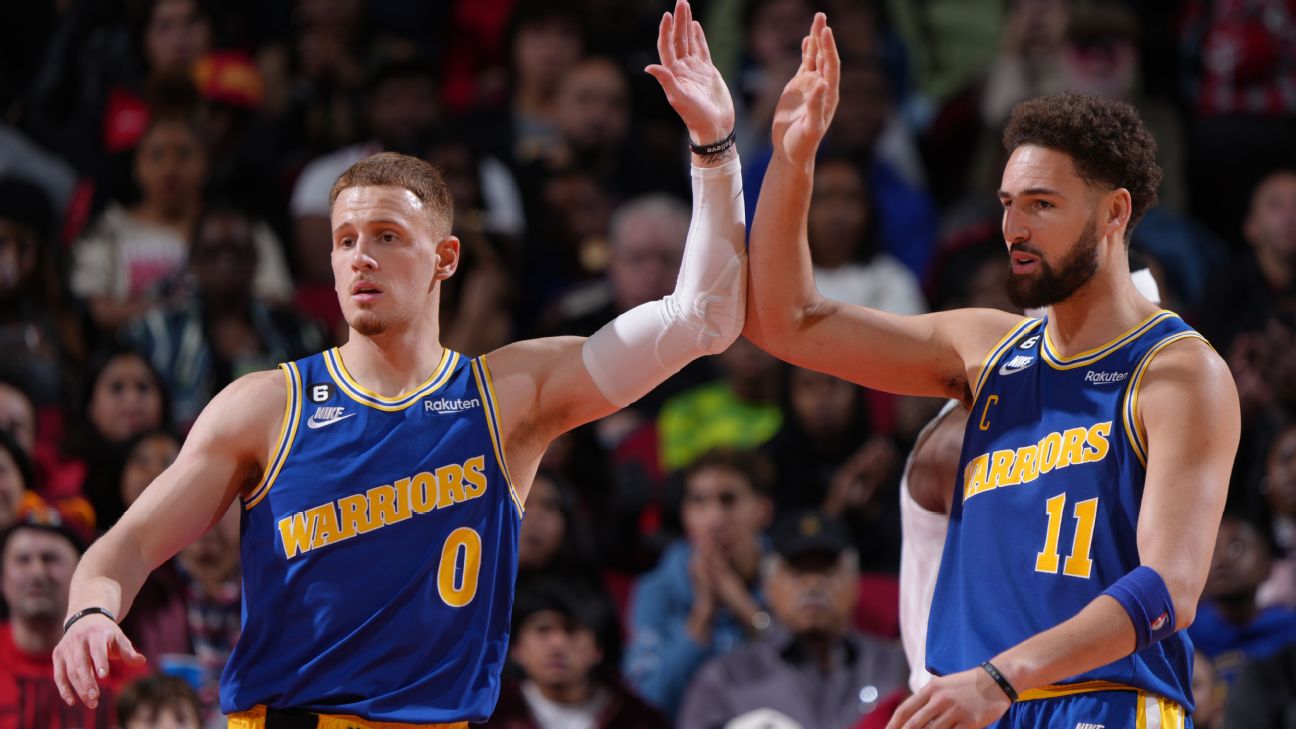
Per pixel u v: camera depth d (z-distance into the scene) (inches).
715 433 832.9
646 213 888.3
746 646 673.0
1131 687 358.0
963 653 371.9
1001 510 372.5
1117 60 1013.2
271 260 889.5
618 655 653.9
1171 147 1032.8
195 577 621.9
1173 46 1101.7
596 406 375.2
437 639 349.4
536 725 629.0
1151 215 966.4
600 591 660.7
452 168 909.8
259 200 934.4
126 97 991.0
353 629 346.9
